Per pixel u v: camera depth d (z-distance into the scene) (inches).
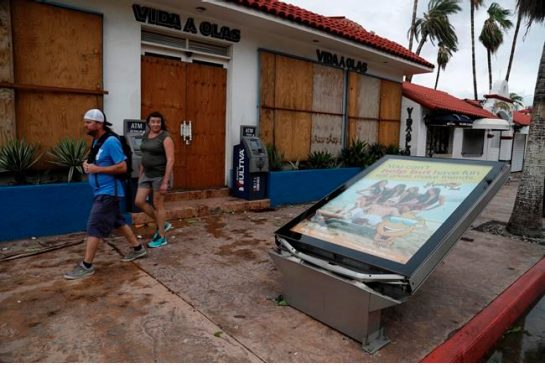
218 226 247.1
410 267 110.2
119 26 248.2
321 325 130.3
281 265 141.7
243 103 317.7
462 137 598.9
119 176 164.4
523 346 142.1
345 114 409.1
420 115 490.9
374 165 167.9
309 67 364.5
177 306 139.3
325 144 393.1
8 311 131.6
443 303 155.3
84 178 236.2
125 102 254.7
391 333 129.7
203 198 295.9
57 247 193.6
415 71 471.5
